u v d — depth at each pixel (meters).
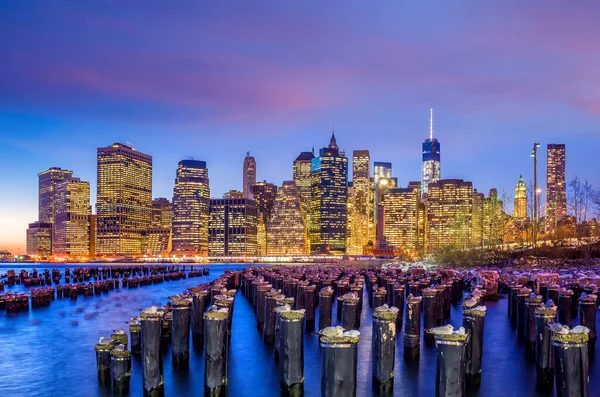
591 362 19.33
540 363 17.16
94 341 29.45
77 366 22.84
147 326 16.92
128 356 17.84
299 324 16.06
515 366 19.67
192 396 16.95
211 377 16.36
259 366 20.75
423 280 36.59
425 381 17.58
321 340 12.09
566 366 12.69
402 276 42.62
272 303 24.97
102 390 18.55
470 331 17.20
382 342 15.96
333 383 11.90
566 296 23.19
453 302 37.69
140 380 18.84
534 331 21.23
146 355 16.91
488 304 36.34
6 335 31.70
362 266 138.12
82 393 18.28
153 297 59.50
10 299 44.75
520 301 25.06
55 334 32.03
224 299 21.95
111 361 18.16
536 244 75.56
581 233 77.06
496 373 18.73
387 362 15.98
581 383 12.62
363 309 35.62
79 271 109.50
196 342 24.17
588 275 37.31
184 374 19.50
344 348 11.91
